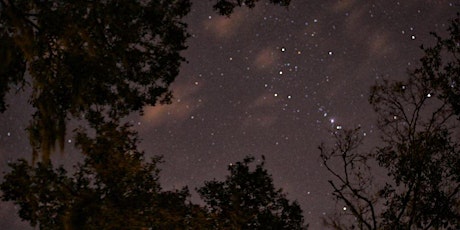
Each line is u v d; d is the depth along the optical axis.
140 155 8.27
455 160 9.60
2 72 6.51
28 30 6.73
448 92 9.52
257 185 9.25
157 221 8.02
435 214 9.54
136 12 7.48
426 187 9.64
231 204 9.04
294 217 9.30
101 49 7.57
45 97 7.11
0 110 7.43
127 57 8.07
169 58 8.33
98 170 7.89
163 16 7.82
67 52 7.32
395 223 9.60
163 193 8.27
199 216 8.39
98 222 7.59
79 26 7.11
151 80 8.48
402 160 9.69
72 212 7.45
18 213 7.73
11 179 7.64
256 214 9.11
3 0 6.72
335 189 9.91
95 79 7.78
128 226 7.70
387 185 9.74
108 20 7.39
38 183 7.65
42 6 7.11
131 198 7.88
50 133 7.01
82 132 8.04
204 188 9.23
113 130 8.14
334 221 9.85
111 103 8.28
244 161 9.39
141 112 8.55
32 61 7.06
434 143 9.60
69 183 7.72
